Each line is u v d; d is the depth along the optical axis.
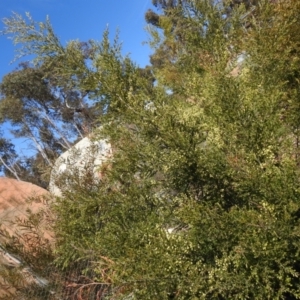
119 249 3.67
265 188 3.12
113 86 3.80
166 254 3.20
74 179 5.09
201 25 4.61
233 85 3.44
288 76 4.28
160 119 3.59
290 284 3.06
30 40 3.79
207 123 3.61
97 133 4.25
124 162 4.06
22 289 4.67
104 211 4.24
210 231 3.15
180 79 4.88
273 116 3.44
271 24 4.50
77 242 4.23
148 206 4.11
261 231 2.96
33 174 21.64
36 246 5.00
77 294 4.52
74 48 3.88
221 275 3.10
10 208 6.24
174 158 3.60
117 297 3.76
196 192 3.93
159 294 3.24
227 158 3.30
